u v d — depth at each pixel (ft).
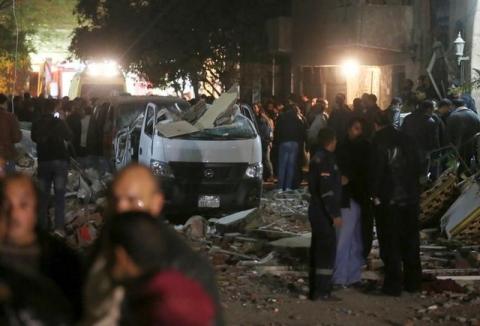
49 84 125.29
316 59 87.40
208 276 11.89
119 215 11.88
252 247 38.96
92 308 11.59
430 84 70.64
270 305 29.45
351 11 78.18
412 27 77.20
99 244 13.24
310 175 29.71
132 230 11.54
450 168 43.65
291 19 92.84
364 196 31.58
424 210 42.73
